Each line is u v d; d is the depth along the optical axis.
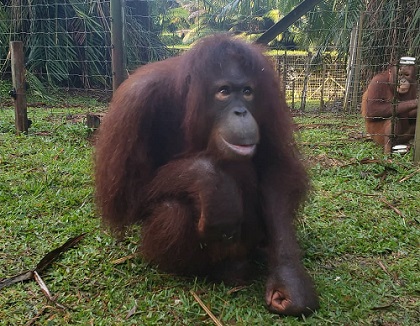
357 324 1.21
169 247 1.34
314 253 1.61
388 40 4.74
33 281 1.43
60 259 1.56
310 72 5.95
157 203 1.36
